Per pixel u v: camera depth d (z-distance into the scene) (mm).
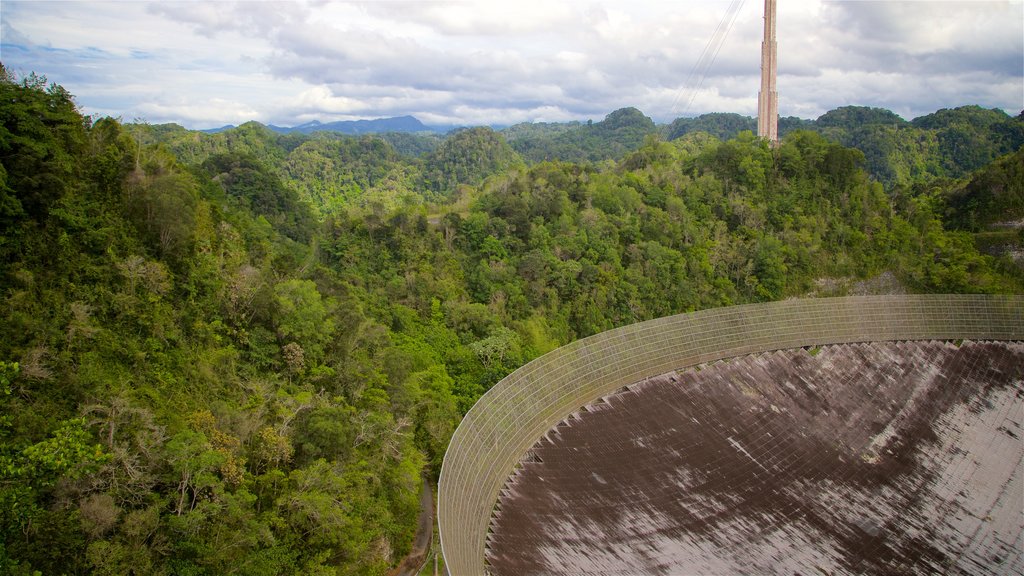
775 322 60719
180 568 32750
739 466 45469
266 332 51719
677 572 35156
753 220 120875
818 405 54781
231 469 36562
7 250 38906
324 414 44375
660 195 120750
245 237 68312
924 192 134625
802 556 38531
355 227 95812
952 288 112938
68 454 30062
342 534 39406
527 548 35062
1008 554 41438
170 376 42312
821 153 128125
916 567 39625
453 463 35125
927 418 55375
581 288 98062
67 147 45750
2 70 42781
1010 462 50969
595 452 44344
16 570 27250
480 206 110125
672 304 104750
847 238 120438
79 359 38125
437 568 45375
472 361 74250
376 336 62750
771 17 149625
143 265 45438
